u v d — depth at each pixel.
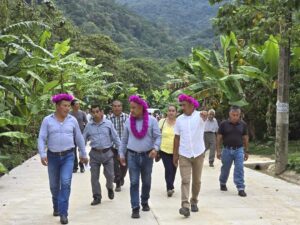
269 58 18.77
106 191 9.60
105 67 52.00
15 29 14.65
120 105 9.69
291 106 20.47
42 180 11.12
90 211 7.77
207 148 13.70
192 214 7.54
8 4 16.62
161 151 9.08
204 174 12.13
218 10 10.88
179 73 28.67
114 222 7.03
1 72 14.88
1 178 11.45
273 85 19.20
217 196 9.07
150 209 7.89
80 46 49.56
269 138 20.59
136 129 7.30
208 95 20.28
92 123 8.33
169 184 9.06
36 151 18.75
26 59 16.16
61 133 6.98
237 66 20.08
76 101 12.00
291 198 8.88
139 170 7.42
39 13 19.73
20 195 9.22
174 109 9.20
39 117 19.48
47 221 7.11
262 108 20.91
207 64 19.88
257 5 10.65
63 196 6.92
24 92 15.54
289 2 9.88
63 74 22.44
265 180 11.05
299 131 21.38
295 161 12.37
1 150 15.66
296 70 19.88
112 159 8.45
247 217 7.33
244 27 10.78
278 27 11.25
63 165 7.01
